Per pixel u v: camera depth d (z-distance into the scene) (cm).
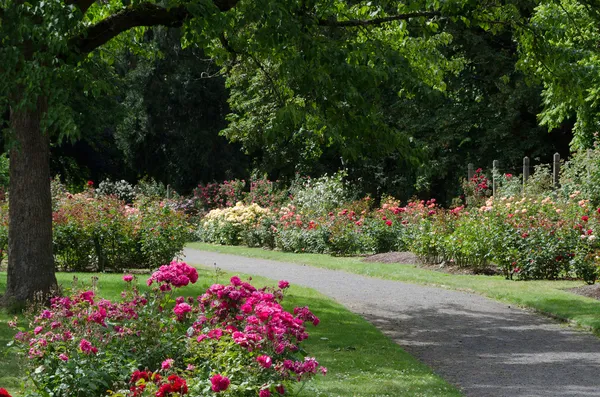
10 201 1057
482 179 2316
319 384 700
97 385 537
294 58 981
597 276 1352
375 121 1034
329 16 1136
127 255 1667
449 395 670
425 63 1366
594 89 2069
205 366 535
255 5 962
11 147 919
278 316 559
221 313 626
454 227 1678
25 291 1037
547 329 1025
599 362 823
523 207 1641
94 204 1712
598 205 1853
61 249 1627
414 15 1130
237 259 2067
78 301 625
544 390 699
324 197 2533
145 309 620
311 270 1739
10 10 877
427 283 1468
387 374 755
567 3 1673
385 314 1149
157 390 441
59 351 553
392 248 1998
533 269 1438
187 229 1731
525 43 1252
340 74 975
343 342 916
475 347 912
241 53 1199
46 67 875
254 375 512
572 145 2378
